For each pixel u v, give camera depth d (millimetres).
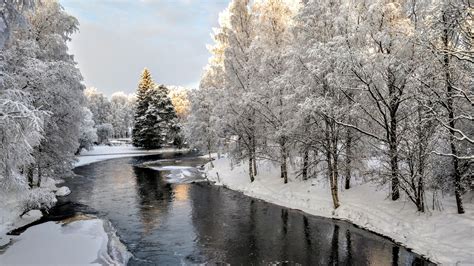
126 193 25891
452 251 11852
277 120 22203
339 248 13820
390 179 15734
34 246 12719
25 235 14039
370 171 16625
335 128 17906
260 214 19219
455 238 12344
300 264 12484
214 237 15555
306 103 16250
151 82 75375
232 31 25094
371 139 17469
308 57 16641
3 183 12039
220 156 44094
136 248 14258
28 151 12180
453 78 12328
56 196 24609
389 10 14633
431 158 14062
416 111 14383
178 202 22672
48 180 27828
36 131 12195
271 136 23875
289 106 19781
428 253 12398
